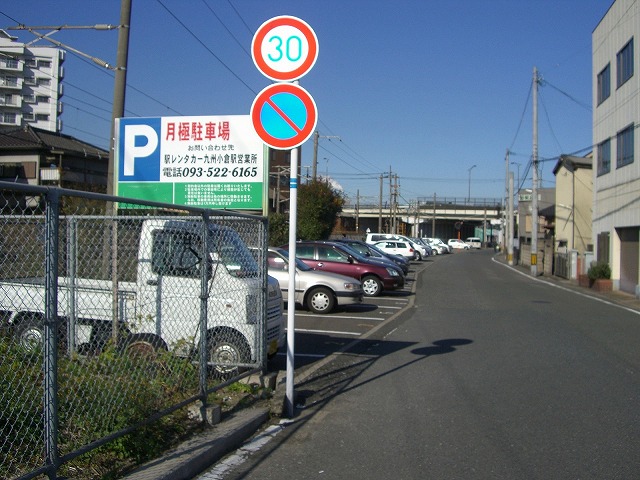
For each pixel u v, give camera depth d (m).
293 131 6.38
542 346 10.64
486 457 5.28
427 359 9.44
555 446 5.56
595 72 28.16
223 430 5.59
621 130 23.84
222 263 7.33
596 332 12.40
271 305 8.34
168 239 6.79
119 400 4.91
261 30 6.45
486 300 18.42
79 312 6.18
